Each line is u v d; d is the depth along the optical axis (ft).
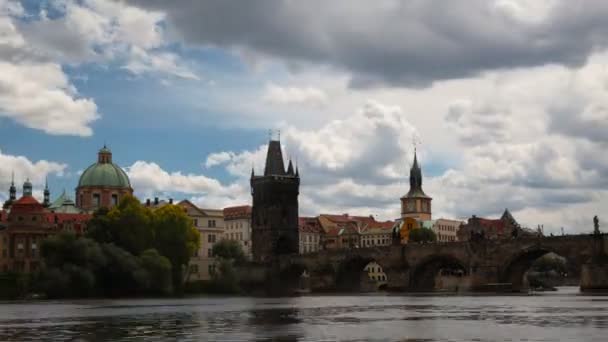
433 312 408.67
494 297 647.56
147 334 285.23
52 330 307.58
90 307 514.68
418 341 249.34
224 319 369.30
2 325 337.52
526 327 294.66
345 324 326.24
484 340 249.14
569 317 346.13
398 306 496.64
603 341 241.35
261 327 314.35
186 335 280.10
